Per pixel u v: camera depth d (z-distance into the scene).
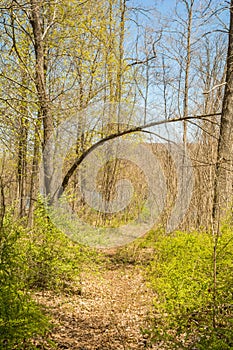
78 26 8.66
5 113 7.35
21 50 8.50
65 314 5.95
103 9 10.14
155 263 8.22
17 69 8.34
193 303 4.66
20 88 7.70
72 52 9.23
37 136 8.70
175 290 5.21
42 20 9.05
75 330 5.39
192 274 5.38
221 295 4.60
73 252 7.00
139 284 8.09
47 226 6.55
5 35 8.23
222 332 3.49
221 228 6.32
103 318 6.06
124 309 6.55
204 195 8.70
